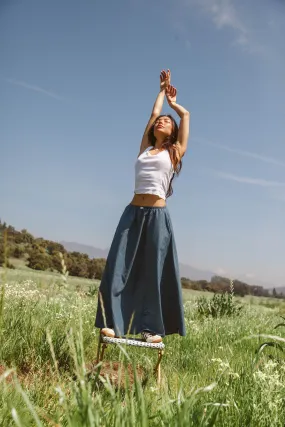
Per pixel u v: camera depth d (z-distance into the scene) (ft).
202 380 9.78
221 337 19.77
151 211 13.65
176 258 13.91
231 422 6.93
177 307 13.78
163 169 13.76
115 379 11.50
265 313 33.04
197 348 17.35
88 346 14.96
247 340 19.63
